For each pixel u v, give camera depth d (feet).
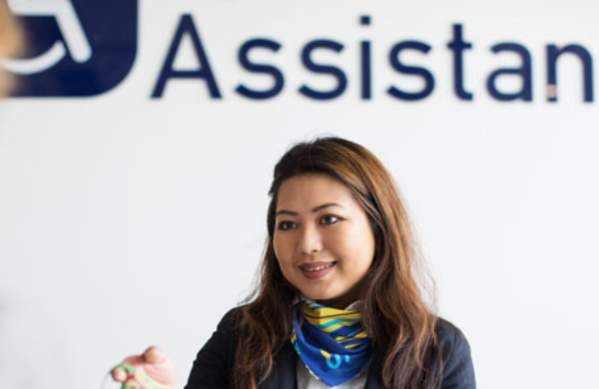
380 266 3.90
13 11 8.72
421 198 8.66
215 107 8.69
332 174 3.71
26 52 8.70
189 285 8.58
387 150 8.68
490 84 8.75
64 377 8.48
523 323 8.63
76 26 8.74
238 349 3.95
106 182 8.63
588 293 8.67
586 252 8.70
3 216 8.59
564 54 8.76
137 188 8.63
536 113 8.77
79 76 8.71
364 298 3.90
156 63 8.72
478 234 8.66
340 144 3.94
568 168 8.75
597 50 8.82
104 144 8.66
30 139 8.64
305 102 8.69
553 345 8.63
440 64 8.77
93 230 8.59
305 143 4.00
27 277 8.54
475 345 8.59
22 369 8.46
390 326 3.88
